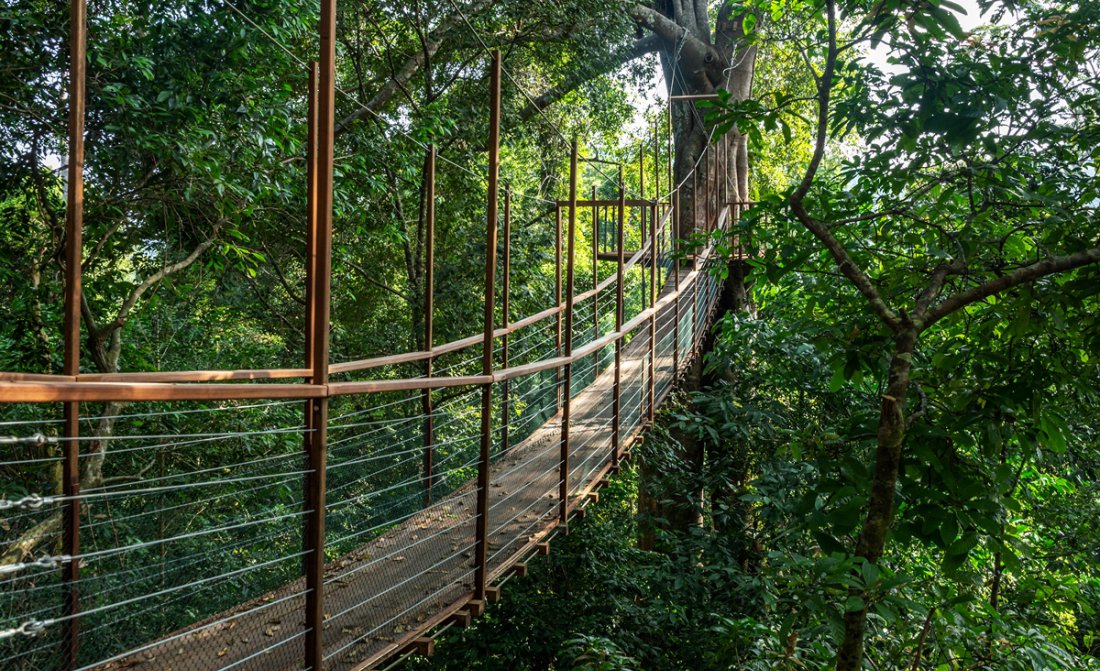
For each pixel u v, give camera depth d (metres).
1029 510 5.86
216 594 3.86
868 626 4.38
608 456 6.04
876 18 3.24
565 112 14.73
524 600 7.32
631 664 5.07
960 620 3.77
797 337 7.86
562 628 7.18
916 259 3.62
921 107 3.28
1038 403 3.14
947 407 3.27
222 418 6.74
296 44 9.52
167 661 2.89
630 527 8.70
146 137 5.45
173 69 5.88
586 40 12.62
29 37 5.20
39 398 1.69
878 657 4.48
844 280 4.37
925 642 4.18
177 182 6.08
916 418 2.97
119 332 6.23
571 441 6.55
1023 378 3.24
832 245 3.23
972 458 3.58
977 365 3.38
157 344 7.73
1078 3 3.32
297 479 5.54
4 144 5.33
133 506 4.73
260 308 9.71
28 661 2.49
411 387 3.12
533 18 12.05
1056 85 3.45
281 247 8.93
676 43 15.43
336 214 8.45
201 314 8.58
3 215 5.60
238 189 5.98
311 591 2.61
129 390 1.89
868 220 3.92
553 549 7.50
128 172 5.91
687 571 7.71
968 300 2.95
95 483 5.21
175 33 5.95
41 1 5.50
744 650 5.52
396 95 11.72
